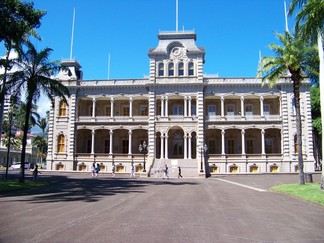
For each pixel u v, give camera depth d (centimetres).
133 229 1212
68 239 1053
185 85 6347
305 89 6084
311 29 2428
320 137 7031
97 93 6681
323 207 1884
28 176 4778
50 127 6612
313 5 2334
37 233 1137
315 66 3256
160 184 3606
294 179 4247
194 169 5653
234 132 6562
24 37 3438
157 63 6494
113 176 5272
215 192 2723
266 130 6500
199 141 6188
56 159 6512
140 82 6600
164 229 1217
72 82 6675
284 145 6069
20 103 4178
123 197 2300
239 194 2575
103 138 6875
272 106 6519
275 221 1416
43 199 2178
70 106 6619
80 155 6494
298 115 3191
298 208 1831
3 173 5647
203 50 6419
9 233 1136
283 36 3269
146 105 6794
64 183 3653
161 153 6216
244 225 1318
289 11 2548
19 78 3522
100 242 1017
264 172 5862
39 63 3631
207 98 6506
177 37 6525
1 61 3400
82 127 6594
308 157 5956
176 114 6644
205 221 1392
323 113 2586
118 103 6862
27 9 2919
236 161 6131
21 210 1670
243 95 6350
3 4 2784
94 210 1672
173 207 1808
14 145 10862
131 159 6356
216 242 1038
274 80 3406
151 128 6316
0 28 2803
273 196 2444
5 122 8675
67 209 1708
